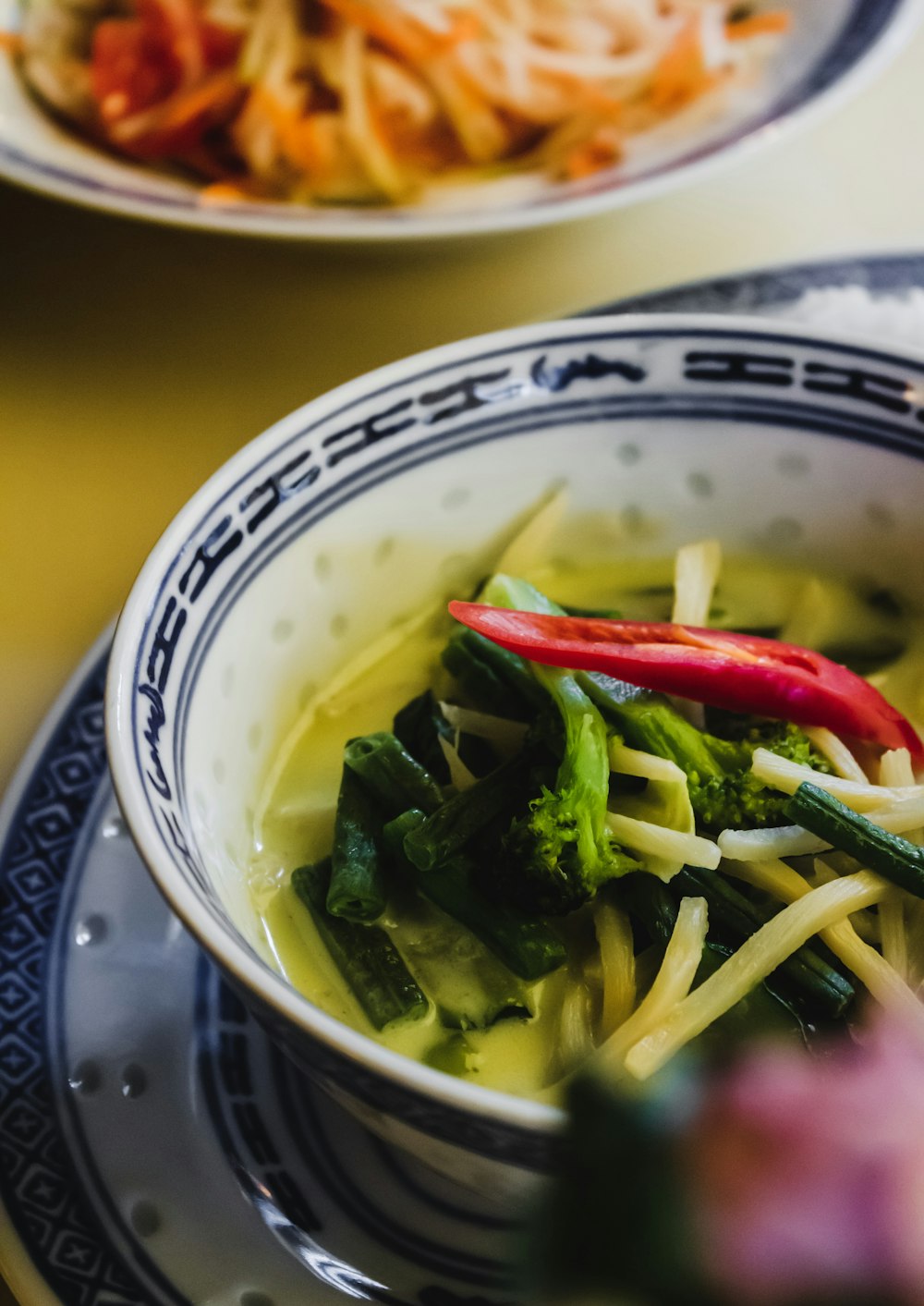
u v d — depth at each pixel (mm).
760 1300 235
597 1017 304
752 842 305
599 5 488
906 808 306
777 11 483
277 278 452
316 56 469
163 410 420
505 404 335
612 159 450
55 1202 295
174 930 322
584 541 352
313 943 315
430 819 310
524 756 320
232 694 317
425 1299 290
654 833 304
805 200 465
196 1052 311
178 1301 288
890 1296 232
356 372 427
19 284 453
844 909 297
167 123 455
